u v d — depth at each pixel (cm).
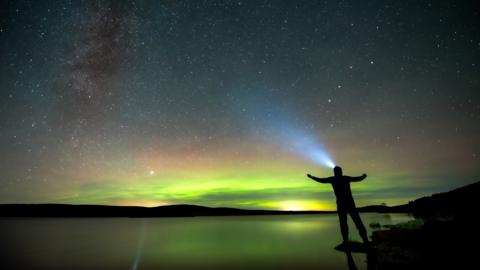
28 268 477
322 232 1021
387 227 1077
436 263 368
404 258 422
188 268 454
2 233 1127
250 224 1506
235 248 657
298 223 1559
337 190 641
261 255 555
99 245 750
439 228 522
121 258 557
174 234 1022
